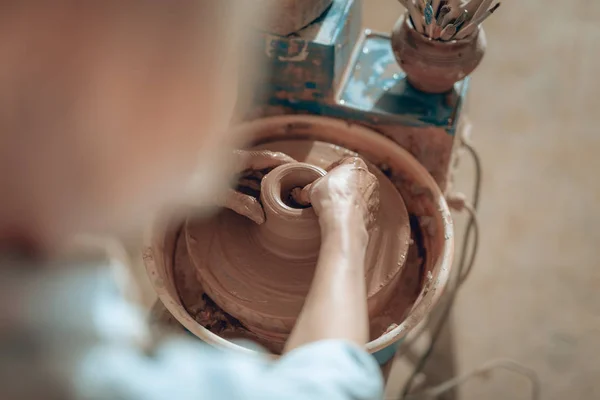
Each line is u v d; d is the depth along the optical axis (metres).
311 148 1.24
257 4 0.53
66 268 0.47
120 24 0.40
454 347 1.83
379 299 1.08
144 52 0.41
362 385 0.57
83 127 0.41
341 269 0.76
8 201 0.42
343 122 1.26
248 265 1.08
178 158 0.47
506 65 2.41
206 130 0.49
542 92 2.34
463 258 1.71
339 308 0.70
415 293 1.17
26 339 0.44
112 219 0.46
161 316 1.15
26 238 0.44
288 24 1.17
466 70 1.19
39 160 0.40
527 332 1.86
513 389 1.77
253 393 0.51
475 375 1.79
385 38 1.43
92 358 0.46
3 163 0.40
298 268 1.08
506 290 1.93
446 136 1.29
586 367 1.81
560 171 2.16
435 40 1.18
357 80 1.35
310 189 0.99
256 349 1.05
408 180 1.25
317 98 1.30
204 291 1.15
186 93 0.45
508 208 2.08
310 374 0.55
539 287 1.94
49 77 0.39
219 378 0.51
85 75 0.40
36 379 0.44
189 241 1.11
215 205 1.10
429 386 1.77
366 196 0.97
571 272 1.96
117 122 0.42
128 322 0.50
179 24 0.42
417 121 1.28
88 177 0.42
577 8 2.56
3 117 0.39
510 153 2.20
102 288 0.50
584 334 1.86
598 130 2.25
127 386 0.47
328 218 0.86
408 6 1.17
